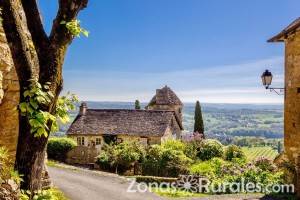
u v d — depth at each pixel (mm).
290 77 16328
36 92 5234
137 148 29109
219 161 25500
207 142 32312
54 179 20688
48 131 5605
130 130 42938
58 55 5637
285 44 16953
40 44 5586
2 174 5660
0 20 5281
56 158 33156
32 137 5438
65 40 5668
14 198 5441
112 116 45156
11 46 5297
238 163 25891
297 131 15898
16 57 5316
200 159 31031
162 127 42594
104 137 43125
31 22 5570
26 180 5477
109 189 18734
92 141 43656
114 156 28969
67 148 32969
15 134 9781
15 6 5305
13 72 9562
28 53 5391
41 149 5551
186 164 26844
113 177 22625
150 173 27562
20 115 5422
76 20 5738
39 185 5645
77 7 5672
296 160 16078
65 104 5926
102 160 29266
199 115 51312
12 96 9586
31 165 5484
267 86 16844
